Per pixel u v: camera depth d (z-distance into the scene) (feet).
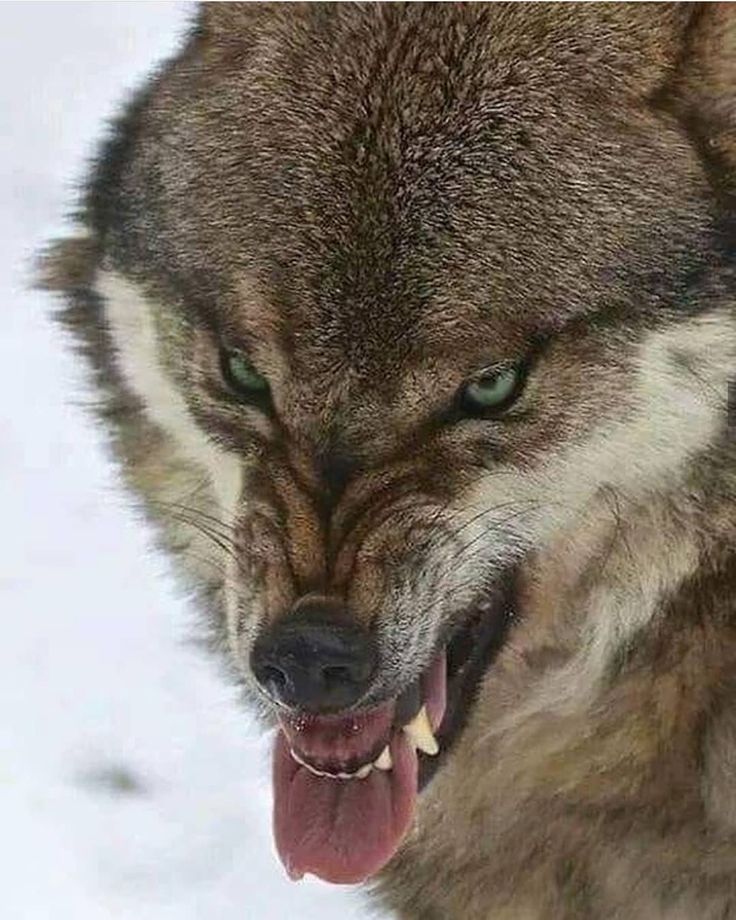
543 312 28.86
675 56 30.35
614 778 32.71
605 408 29.48
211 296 29.86
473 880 34.35
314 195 28.76
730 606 31.19
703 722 32.09
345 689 28.81
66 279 34.32
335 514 29.14
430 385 28.78
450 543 29.35
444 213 28.55
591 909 33.88
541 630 32.42
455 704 31.35
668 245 29.40
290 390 29.17
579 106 29.55
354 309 28.50
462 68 29.40
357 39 29.94
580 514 30.58
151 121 31.99
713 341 29.68
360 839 30.53
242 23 31.32
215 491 32.14
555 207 29.01
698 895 33.09
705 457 30.32
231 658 33.78
